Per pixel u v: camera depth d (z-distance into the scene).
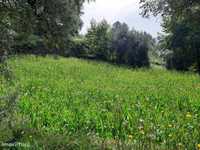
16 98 11.59
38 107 18.64
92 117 16.75
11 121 12.88
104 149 11.37
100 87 31.50
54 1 12.09
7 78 11.93
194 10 17.88
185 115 18.22
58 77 39.97
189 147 12.27
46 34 12.62
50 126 15.75
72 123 15.91
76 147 11.49
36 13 12.14
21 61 50.69
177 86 36.09
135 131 14.95
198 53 70.75
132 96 25.34
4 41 11.58
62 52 13.88
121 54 83.56
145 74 54.41
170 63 75.12
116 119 16.30
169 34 71.88
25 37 12.46
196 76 53.44
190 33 67.12
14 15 11.91
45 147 11.39
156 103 22.67
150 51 91.38
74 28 12.93
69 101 21.80
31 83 31.03
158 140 13.55
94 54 83.25
